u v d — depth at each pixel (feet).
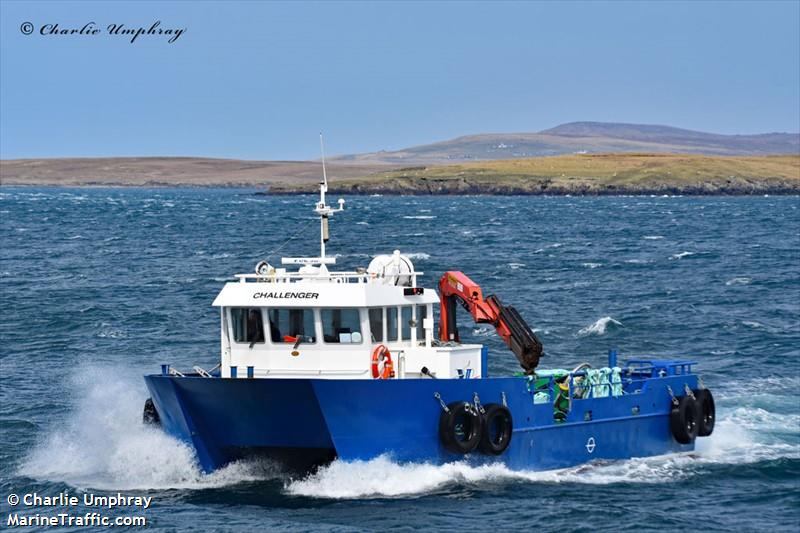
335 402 249.55
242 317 271.90
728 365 440.86
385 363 266.16
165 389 265.54
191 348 492.54
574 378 292.61
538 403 279.69
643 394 307.37
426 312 287.28
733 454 311.27
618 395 300.81
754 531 241.96
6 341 513.04
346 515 244.42
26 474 282.56
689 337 515.91
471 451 263.70
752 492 273.33
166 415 271.69
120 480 275.39
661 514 251.80
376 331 270.26
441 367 273.95
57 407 360.89
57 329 549.54
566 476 280.72
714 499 267.39
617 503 260.01
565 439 286.25
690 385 321.93
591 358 460.96
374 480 256.32
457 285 294.87
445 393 260.42
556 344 496.64
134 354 476.13
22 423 335.26
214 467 268.21
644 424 306.76
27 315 599.57
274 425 257.34
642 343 499.10
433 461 262.06
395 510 247.70
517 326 290.97
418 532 234.38
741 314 599.16
